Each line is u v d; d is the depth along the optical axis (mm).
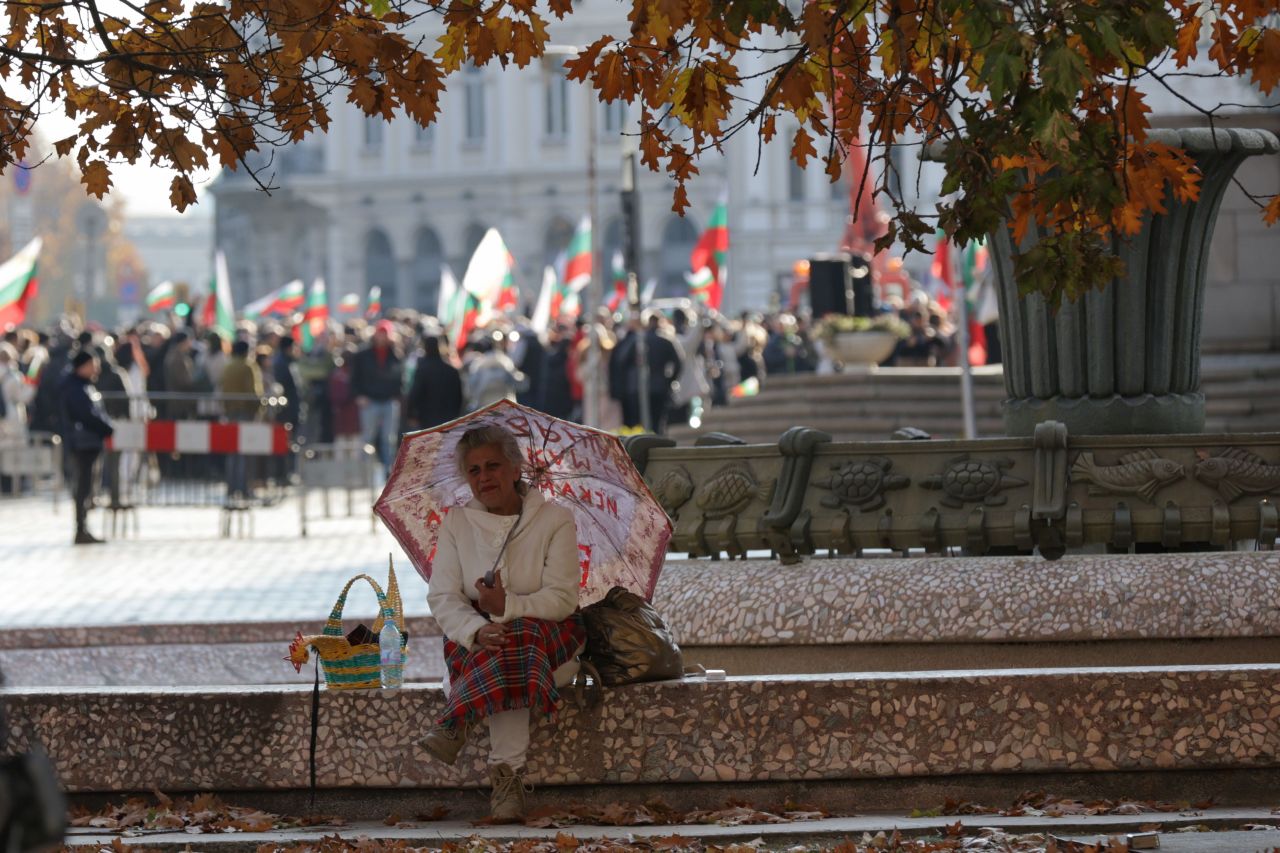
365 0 13578
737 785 14312
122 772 14555
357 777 14445
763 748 14234
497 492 14289
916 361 65000
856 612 17047
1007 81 10930
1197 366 18750
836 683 14203
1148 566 16641
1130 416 18344
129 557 41281
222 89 13758
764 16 11586
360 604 31250
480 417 14516
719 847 12883
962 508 17000
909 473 17281
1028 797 14148
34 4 13773
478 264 80125
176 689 14703
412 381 54188
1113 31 10961
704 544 17969
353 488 48000
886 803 14266
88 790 14570
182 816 14195
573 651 14305
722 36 12547
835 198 196000
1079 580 16609
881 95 13203
